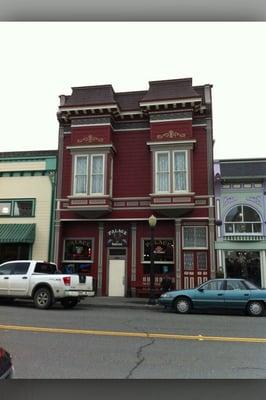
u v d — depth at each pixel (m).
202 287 14.89
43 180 21.72
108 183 20.47
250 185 19.89
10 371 3.78
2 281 15.30
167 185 20.09
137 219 20.36
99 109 20.91
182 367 6.56
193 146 20.28
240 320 12.52
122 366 6.57
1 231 21.09
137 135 21.38
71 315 12.71
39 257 20.86
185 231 19.97
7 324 10.42
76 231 21.12
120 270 20.33
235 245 19.38
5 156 22.17
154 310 15.74
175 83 21.03
